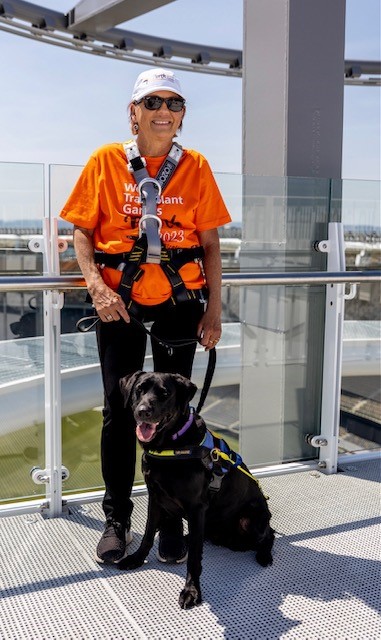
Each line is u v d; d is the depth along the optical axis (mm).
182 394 2207
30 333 2785
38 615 2029
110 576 2277
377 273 3168
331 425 3342
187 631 1970
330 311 3318
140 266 2312
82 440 3010
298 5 3281
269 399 3387
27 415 2840
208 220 2441
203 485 2207
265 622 2025
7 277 2475
